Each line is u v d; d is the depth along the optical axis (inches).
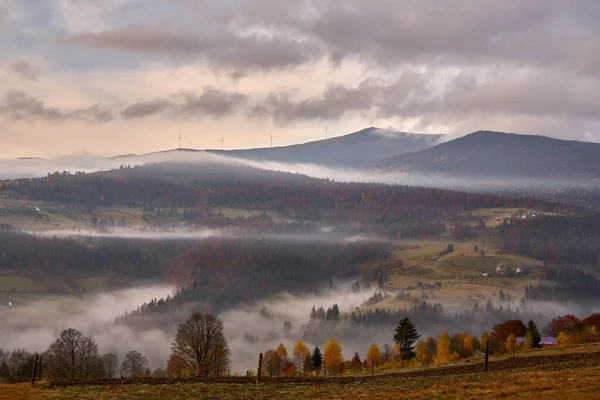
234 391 2588.6
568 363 2933.1
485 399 1974.7
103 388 2672.2
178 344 4276.6
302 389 2610.7
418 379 2807.6
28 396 2493.8
